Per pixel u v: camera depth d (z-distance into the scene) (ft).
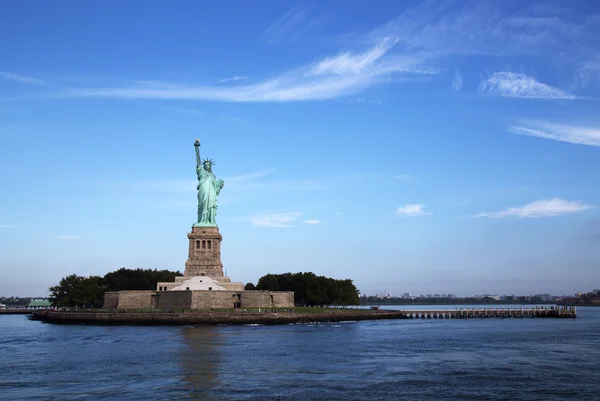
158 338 432.25
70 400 221.05
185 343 395.34
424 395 232.12
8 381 258.16
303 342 406.00
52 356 334.03
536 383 255.91
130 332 488.02
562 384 253.65
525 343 411.34
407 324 636.89
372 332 504.84
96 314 602.85
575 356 338.95
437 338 447.42
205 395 229.45
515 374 277.03
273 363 305.73
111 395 229.04
